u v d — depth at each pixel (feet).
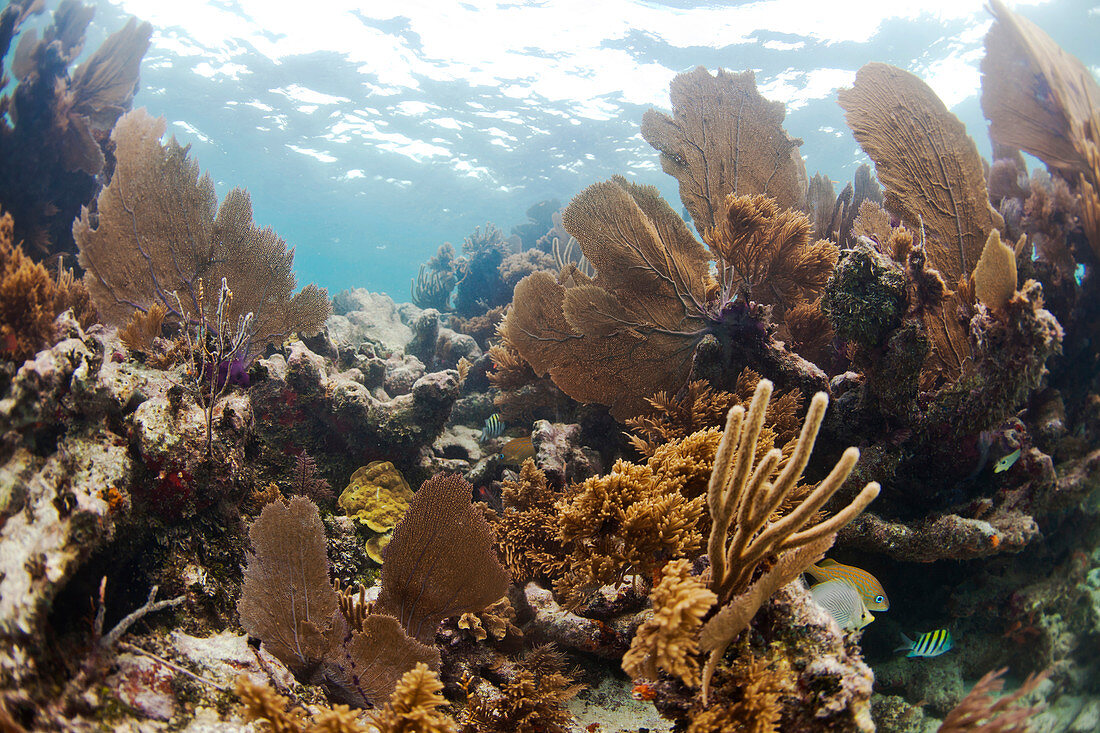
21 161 6.65
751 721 2.40
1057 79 6.08
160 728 2.48
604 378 5.19
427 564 3.24
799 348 5.68
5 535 2.62
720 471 2.36
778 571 2.45
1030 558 5.48
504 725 3.22
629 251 4.94
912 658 4.79
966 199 4.92
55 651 2.43
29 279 4.47
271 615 3.01
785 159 5.70
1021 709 2.99
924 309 4.45
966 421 4.27
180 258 4.94
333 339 6.79
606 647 3.67
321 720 2.31
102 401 3.35
